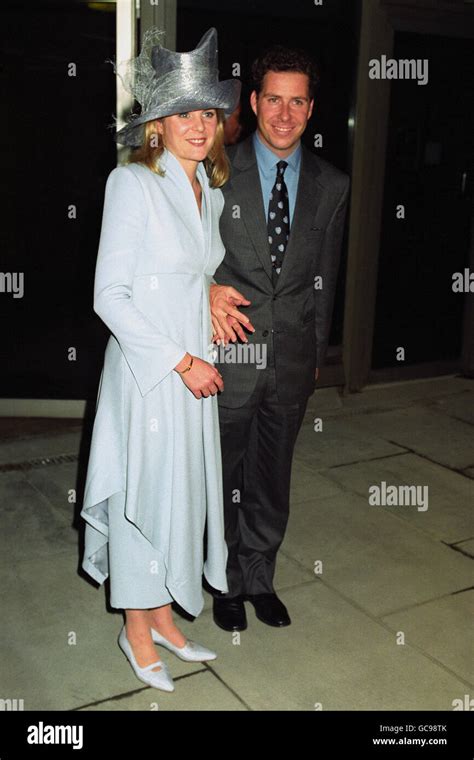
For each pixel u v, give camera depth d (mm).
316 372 2562
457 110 5043
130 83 2053
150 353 1983
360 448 4156
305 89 2195
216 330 2225
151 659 2314
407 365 5293
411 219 5078
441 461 4039
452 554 3148
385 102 4684
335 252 2496
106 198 2016
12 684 2299
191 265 2062
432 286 5289
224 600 2648
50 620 2619
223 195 2273
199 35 4168
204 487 2248
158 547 2166
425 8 4668
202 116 1986
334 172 2426
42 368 4371
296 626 2631
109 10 4016
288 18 4348
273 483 2562
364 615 2713
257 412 2510
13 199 4203
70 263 4301
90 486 2162
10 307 4301
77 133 4172
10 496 3471
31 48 4047
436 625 2672
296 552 3107
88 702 2238
